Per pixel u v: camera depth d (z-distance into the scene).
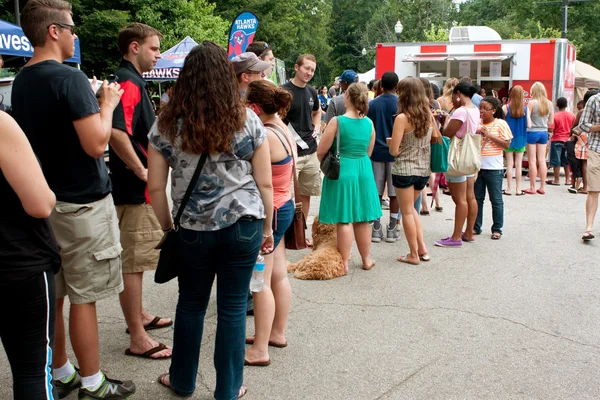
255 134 2.86
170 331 4.23
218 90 2.72
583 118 6.72
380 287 5.26
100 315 4.53
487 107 6.95
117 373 3.57
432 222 8.02
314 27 54.94
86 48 22.67
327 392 3.39
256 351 3.71
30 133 2.92
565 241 6.98
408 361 3.79
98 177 3.05
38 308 2.33
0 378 3.52
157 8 23.42
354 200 5.53
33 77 2.89
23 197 2.19
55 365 3.27
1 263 2.23
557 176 11.73
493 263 6.04
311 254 5.79
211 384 3.47
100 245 3.05
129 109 3.52
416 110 5.59
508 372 3.64
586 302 4.89
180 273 3.03
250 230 2.88
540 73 12.83
